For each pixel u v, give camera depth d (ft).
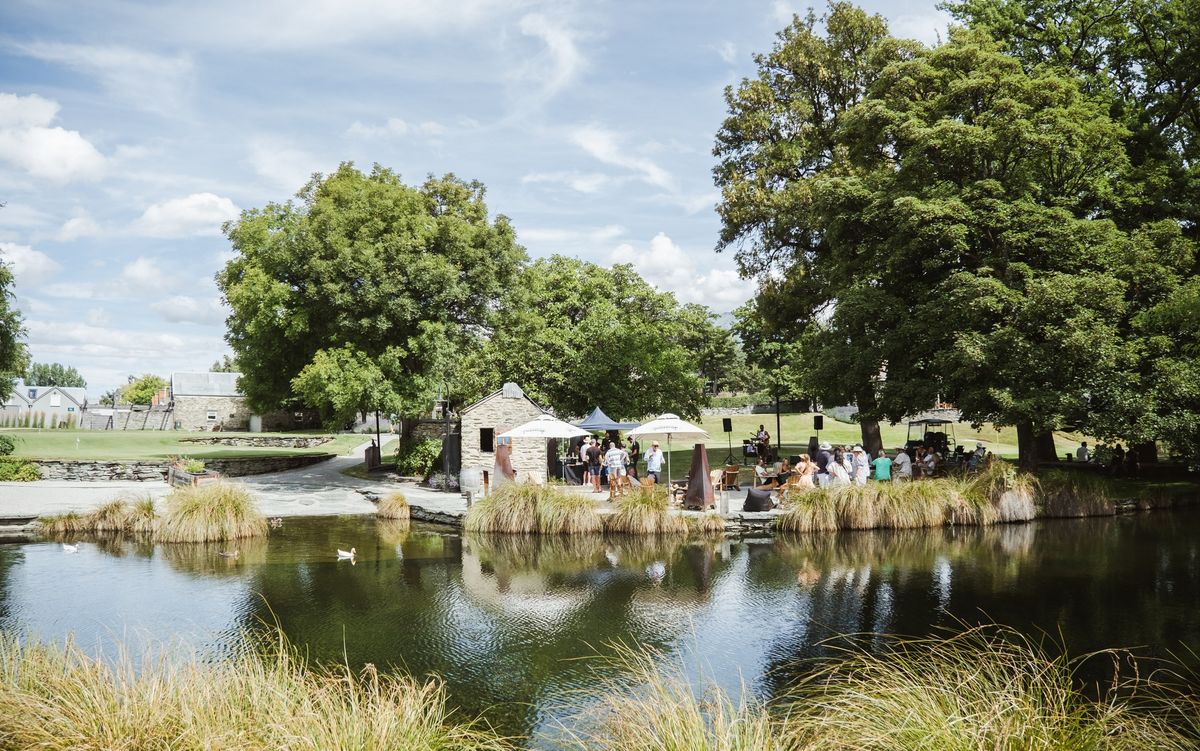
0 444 102.01
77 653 22.68
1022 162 79.15
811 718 19.70
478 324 99.40
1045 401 69.31
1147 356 73.31
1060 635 34.30
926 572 47.65
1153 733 19.34
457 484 88.53
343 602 40.34
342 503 80.89
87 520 61.16
